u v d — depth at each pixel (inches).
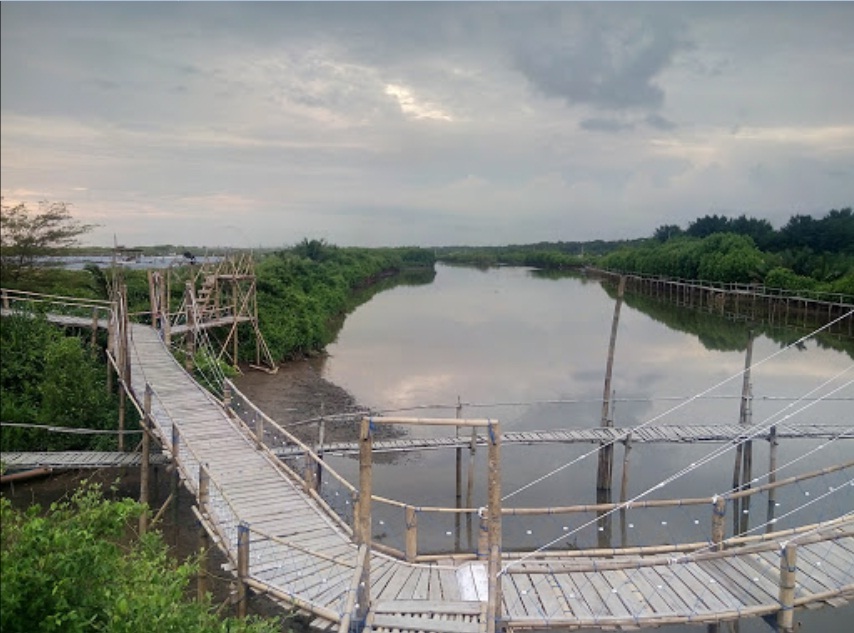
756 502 792.3
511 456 965.8
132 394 807.7
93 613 272.2
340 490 832.9
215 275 1342.3
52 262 1045.8
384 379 1464.1
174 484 689.6
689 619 429.7
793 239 2694.4
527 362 1679.4
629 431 813.9
